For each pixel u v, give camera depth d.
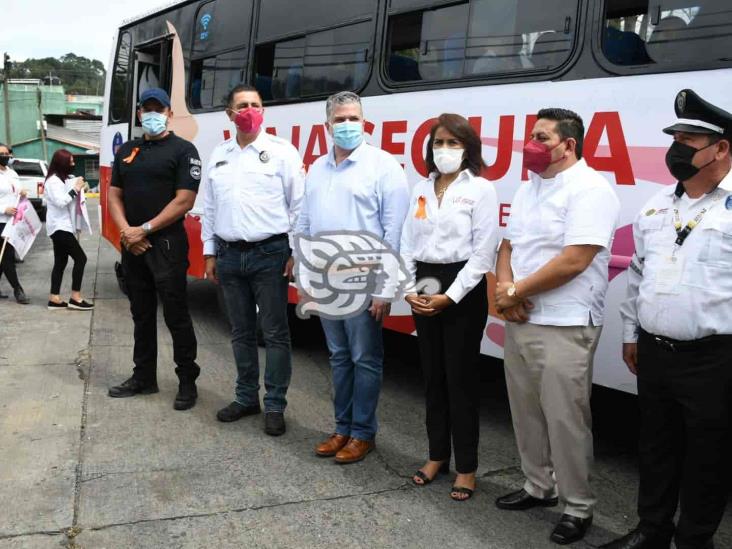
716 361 2.35
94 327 6.36
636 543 2.67
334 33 4.87
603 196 2.60
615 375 3.34
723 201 2.33
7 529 2.84
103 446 3.69
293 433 3.95
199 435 3.88
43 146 34.44
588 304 2.69
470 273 2.92
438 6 4.10
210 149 6.30
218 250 3.99
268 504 3.10
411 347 6.05
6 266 7.32
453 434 3.17
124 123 7.70
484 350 3.95
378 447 3.79
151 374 4.52
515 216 2.84
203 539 2.80
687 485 2.47
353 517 3.00
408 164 4.27
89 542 2.76
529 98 3.58
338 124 3.24
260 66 5.66
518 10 3.66
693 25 2.99
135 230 4.09
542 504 3.11
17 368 5.07
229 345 5.94
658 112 3.07
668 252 2.44
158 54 7.62
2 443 3.71
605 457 3.78
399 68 4.36
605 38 3.29
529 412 2.95
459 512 3.06
